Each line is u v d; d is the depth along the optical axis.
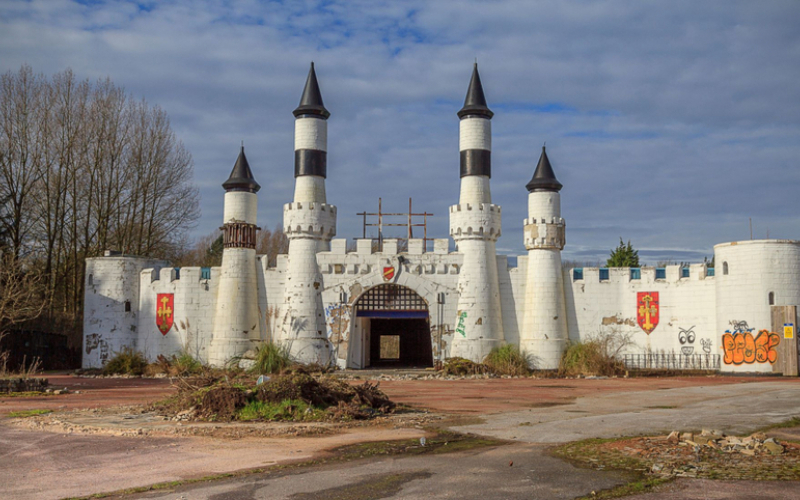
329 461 15.12
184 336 48.50
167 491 12.73
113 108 60.03
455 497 12.14
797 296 41.97
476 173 48.09
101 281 49.62
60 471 14.38
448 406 25.75
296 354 46.56
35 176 56.66
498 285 48.03
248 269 48.28
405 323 61.28
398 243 51.03
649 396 29.16
